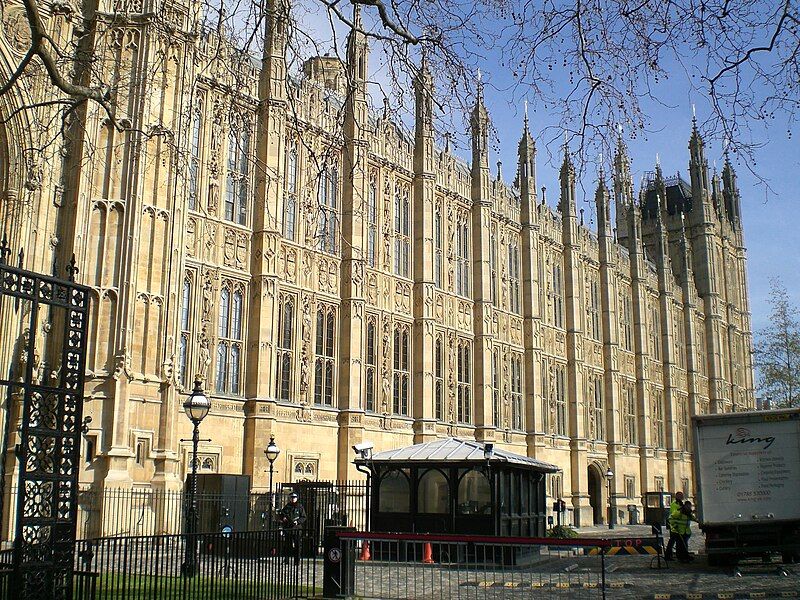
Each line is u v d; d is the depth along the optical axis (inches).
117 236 1138.0
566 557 1195.3
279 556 707.4
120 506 1054.4
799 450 964.6
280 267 1523.1
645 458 2790.4
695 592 759.1
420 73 583.8
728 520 977.5
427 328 1870.1
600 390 2640.3
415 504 1085.8
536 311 2304.4
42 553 461.4
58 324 1048.2
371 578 844.6
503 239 2256.4
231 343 1432.1
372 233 1777.8
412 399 1835.6
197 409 876.0
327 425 1579.7
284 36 619.5
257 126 1517.0
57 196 1112.8
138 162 1148.5
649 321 2994.6
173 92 1205.7
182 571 652.1
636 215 2962.6
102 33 1050.1
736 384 3577.8
